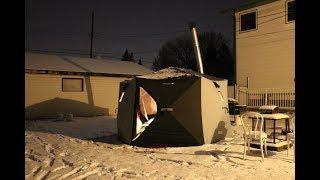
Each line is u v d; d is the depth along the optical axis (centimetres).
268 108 884
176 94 878
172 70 1034
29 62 1830
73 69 1858
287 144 727
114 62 2377
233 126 1280
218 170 589
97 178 519
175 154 755
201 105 871
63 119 1620
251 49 1888
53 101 1769
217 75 3784
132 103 926
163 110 880
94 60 2294
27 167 580
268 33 1797
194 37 1455
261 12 1828
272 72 1778
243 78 1930
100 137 1052
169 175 549
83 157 681
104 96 1967
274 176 547
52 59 2045
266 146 718
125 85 1039
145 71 2227
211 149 812
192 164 647
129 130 917
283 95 1647
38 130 1212
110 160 659
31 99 1697
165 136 878
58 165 603
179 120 869
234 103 1567
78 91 1864
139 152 791
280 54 1738
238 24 1961
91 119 1697
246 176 547
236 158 699
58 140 936
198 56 1441
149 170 582
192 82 880
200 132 863
